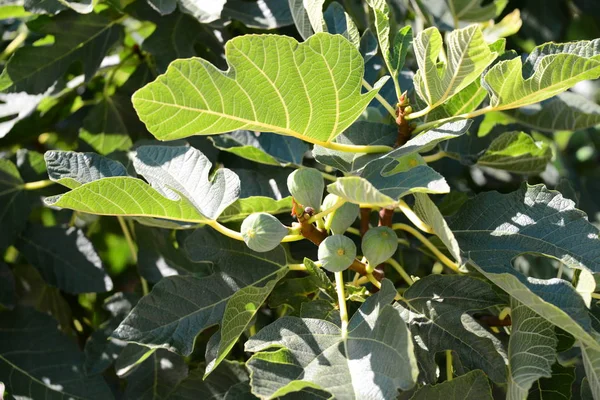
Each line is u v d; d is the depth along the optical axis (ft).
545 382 3.40
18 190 4.26
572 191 4.08
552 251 3.14
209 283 3.35
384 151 3.28
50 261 4.20
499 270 3.14
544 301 2.85
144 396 3.96
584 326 2.90
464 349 3.21
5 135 4.65
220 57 4.35
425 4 4.61
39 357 4.03
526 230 3.20
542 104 4.24
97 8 4.31
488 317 3.53
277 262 3.40
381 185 2.96
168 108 2.94
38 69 4.25
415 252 4.08
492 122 4.50
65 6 4.11
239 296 3.19
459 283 3.26
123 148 4.53
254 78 2.94
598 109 4.16
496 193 3.29
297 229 3.12
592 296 3.29
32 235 4.24
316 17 3.23
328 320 3.12
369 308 3.01
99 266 4.18
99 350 4.04
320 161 3.29
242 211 3.44
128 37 4.58
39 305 4.49
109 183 3.03
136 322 3.26
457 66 3.04
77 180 3.24
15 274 4.49
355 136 3.38
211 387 3.88
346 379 2.88
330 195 3.14
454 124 3.16
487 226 3.25
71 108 4.80
